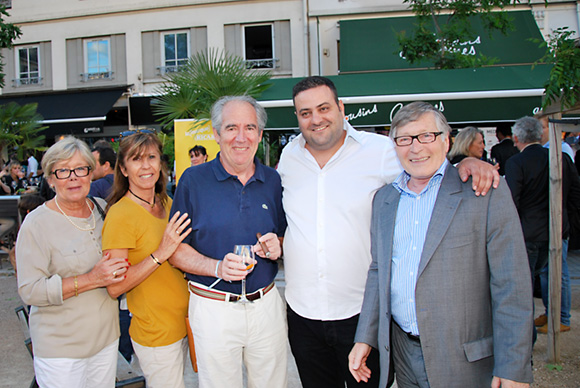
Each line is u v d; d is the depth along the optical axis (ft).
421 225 5.93
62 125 33.50
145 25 41.01
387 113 17.58
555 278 10.90
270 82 20.56
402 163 6.03
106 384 7.30
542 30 36.01
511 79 18.17
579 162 23.73
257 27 40.34
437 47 26.71
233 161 6.83
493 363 5.81
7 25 26.25
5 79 43.14
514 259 5.36
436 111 5.91
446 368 5.59
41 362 6.62
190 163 18.92
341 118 7.27
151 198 7.68
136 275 6.65
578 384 10.13
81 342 6.68
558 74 10.18
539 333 13.00
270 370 7.16
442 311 5.56
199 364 6.93
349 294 7.22
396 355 6.48
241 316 6.84
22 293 6.32
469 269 5.52
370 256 7.35
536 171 11.85
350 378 7.39
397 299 6.12
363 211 7.22
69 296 6.43
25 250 6.41
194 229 6.90
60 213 6.79
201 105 20.74
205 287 6.88
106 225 6.92
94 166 6.95
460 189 5.70
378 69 32.48
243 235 6.88
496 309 5.47
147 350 7.26
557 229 10.83
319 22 38.42
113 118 39.86
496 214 5.44
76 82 42.34
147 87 41.34
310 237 7.25
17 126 27.81
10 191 26.16
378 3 37.50
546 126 14.76
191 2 40.11
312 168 7.51
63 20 42.11
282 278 19.43
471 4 25.61
